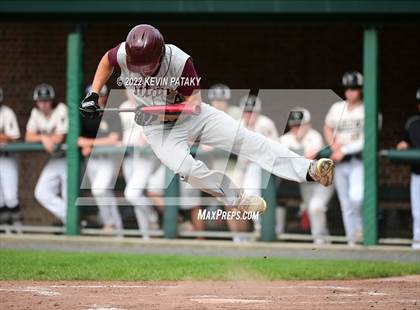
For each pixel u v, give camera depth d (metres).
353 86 27.81
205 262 23.06
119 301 15.92
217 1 28.17
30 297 16.34
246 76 36.53
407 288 18.45
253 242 28.08
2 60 36.66
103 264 21.95
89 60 36.44
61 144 29.38
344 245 27.77
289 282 19.58
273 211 28.16
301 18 28.41
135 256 24.39
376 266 22.45
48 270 20.53
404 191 28.19
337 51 36.12
